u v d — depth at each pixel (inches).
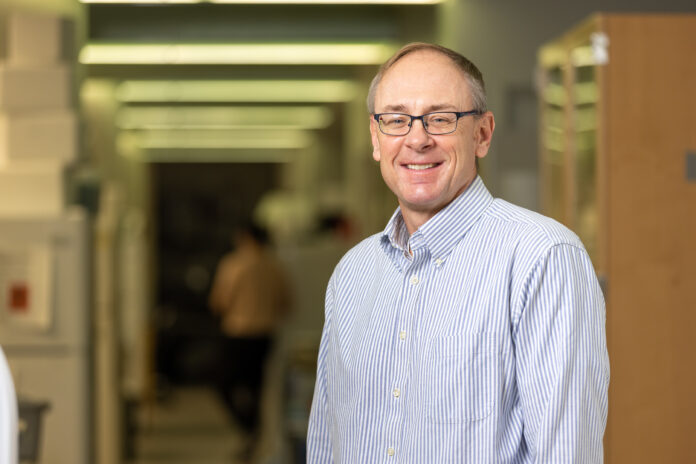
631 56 131.5
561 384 72.0
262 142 621.9
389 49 309.7
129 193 491.5
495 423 73.6
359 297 86.1
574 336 73.0
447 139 78.7
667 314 131.3
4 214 191.8
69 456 186.2
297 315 327.6
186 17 295.7
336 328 87.1
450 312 76.4
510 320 74.7
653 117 131.6
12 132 195.8
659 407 130.7
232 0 251.3
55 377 186.4
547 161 169.8
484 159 235.5
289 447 225.8
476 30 235.0
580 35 142.4
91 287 197.0
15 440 66.3
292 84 419.2
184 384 482.9
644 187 131.6
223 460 311.4
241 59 338.6
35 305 184.5
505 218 78.5
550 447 71.7
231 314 326.0
